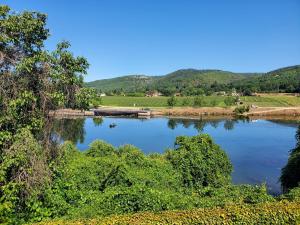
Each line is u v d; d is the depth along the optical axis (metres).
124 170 20.11
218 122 90.50
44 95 15.95
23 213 14.38
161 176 20.83
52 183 16.19
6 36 15.17
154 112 117.12
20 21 15.77
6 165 13.98
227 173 24.91
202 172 22.86
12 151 14.30
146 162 22.52
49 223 12.42
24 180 14.51
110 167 20.66
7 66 15.34
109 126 76.88
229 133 66.75
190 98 158.25
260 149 48.78
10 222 13.72
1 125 14.91
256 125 82.31
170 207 14.85
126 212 14.70
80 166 20.11
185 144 24.45
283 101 150.62
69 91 16.94
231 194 17.02
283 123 87.69
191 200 15.73
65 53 16.52
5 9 15.42
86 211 14.38
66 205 15.34
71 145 25.11
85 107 17.80
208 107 129.00
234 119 100.25
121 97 179.62
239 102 145.62
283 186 27.88
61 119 17.88
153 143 54.19
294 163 27.09
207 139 24.94
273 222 13.09
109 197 15.25
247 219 12.92
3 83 15.00
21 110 15.45
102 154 25.67
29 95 15.09
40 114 16.08
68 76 16.75
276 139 58.62
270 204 13.90
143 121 91.69
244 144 53.12
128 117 105.31
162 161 23.44
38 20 16.25
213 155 24.03
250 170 36.28
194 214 13.01
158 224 12.35
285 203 14.02
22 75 15.66
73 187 16.89
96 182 19.31
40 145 15.86
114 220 12.48
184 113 117.12
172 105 135.00
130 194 15.15
